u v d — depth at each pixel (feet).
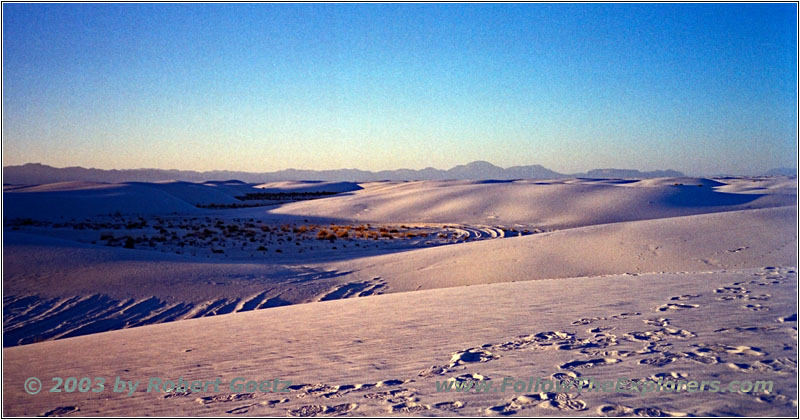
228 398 16.58
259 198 411.75
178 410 15.74
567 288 35.91
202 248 105.50
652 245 69.10
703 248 65.41
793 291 27.84
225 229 144.87
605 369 16.16
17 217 186.09
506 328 23.56
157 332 31.86
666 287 32.37
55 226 155.12
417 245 111.96
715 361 16.08
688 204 185.06
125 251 77.41
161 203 242.58
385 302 36.76
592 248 70.54
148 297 53.26
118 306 50.39
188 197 320.29
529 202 192.95
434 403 14.37
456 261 69.87
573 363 17.08
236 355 22.88
